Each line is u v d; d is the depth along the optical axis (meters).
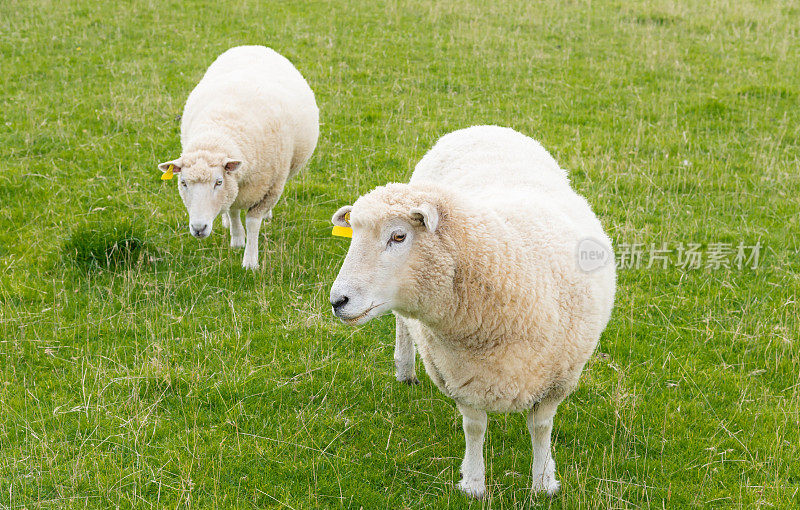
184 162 6.64
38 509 4.38
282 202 8.52
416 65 13.19
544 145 9.88
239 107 7.18
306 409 5.38
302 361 5.87
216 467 4.80
